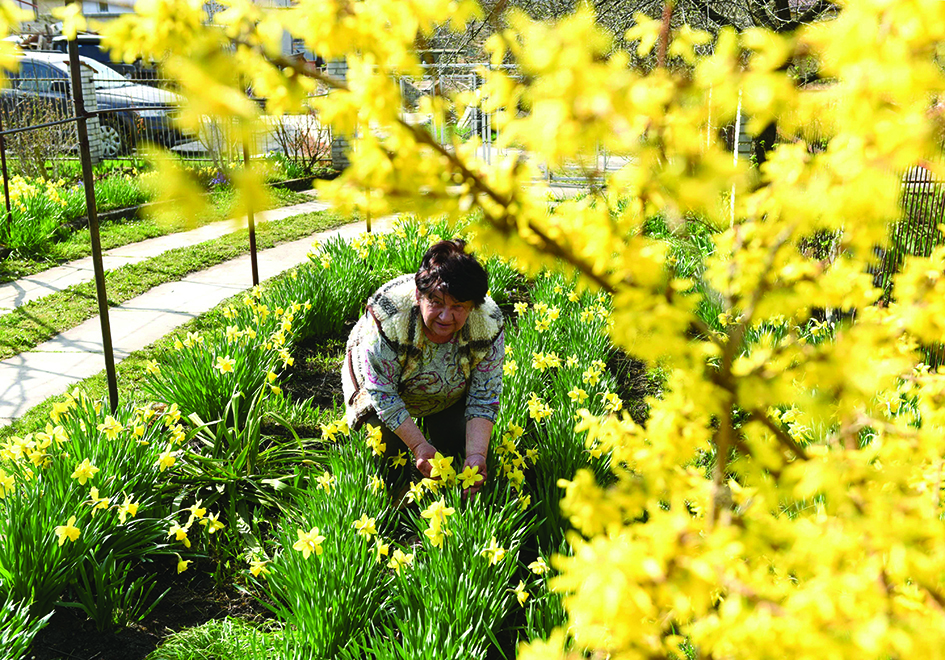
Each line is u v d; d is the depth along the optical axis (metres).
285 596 2.88
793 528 0.99
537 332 5.15
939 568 0.96
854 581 0.91
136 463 3.43
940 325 1.19
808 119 0.89
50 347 5.69
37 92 11.63
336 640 2.65
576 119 0.78
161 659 2.70
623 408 4.72
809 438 3.42
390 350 3.28
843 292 1.03
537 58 0.78
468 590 2.72
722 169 0.83
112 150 12.99
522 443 4.04
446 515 2.90
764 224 1.07
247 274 7.71
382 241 7.10
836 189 0.84
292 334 5.26
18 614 2.62
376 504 3.32
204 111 0.73
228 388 4.30
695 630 1.01
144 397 4.55
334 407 4.57
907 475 1.11
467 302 3.05
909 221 3.55
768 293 1.02
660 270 0.98
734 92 0.82
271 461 3.96
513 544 2.96
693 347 1.03
